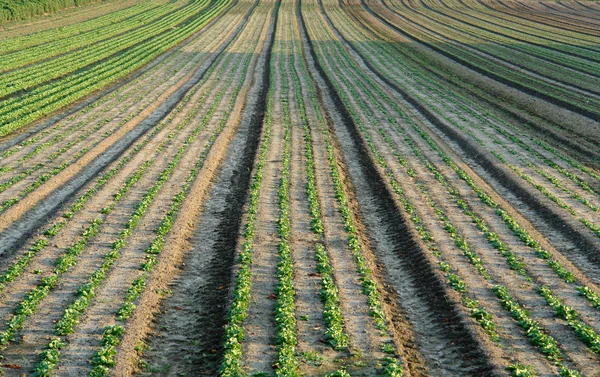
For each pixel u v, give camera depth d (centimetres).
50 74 4750
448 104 4188
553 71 5441
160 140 3194
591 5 10494
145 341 1446
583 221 2211
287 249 1919
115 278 1719
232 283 1705
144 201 2288
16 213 2170
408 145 3234
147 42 6681
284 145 3150
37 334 1438
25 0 7781
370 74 5334
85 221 2123
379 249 2022
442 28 8269
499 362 1354
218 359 1366
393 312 1608
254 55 6188
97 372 1283
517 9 10069
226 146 3194
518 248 2011
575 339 1477
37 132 3269
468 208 2359
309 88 4672
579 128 3619
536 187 2577
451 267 1845
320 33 7819
